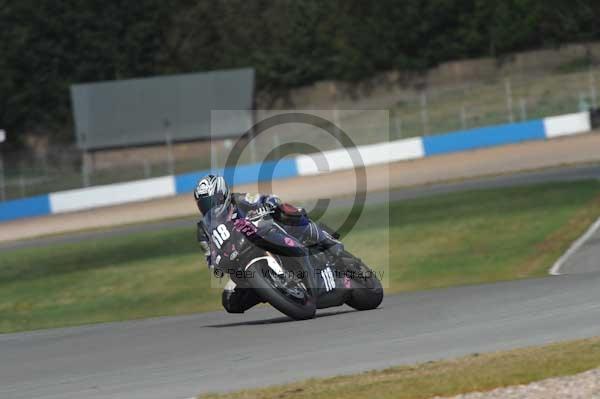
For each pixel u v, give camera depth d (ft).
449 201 265.34
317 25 652.48
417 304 108.27
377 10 643.86
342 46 639.35
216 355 81.05
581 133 422.82
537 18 607.78
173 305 169.27
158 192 448.65
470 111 504.84
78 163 569.23
